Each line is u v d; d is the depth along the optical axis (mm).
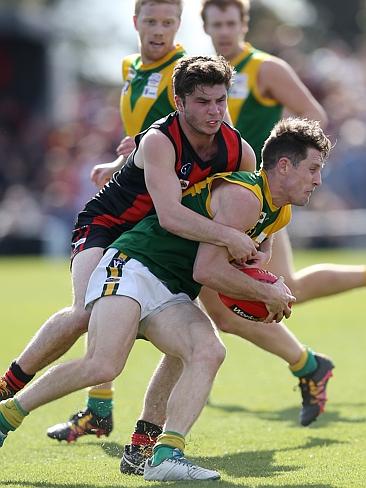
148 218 18562
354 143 69375
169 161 17953
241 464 19109
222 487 16734
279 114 26219
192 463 17484
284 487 16766
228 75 17766
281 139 17828
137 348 35781
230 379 29625
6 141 81562
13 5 113000
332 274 25359
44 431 23094
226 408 25609
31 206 74938
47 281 55031
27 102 82438
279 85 25703
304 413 23172
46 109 82750
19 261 68500
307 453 20016
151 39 23156
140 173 18797
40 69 82375
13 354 33656
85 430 21875
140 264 17969
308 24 108250
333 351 33625
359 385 28109
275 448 20688
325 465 18703
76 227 19766
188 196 18219
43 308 45031
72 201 70562
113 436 22438
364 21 119188
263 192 17953
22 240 70875
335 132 69562
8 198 76250
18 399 18062
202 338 17469
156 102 23391
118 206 19203
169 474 17234
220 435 22188
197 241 17859
